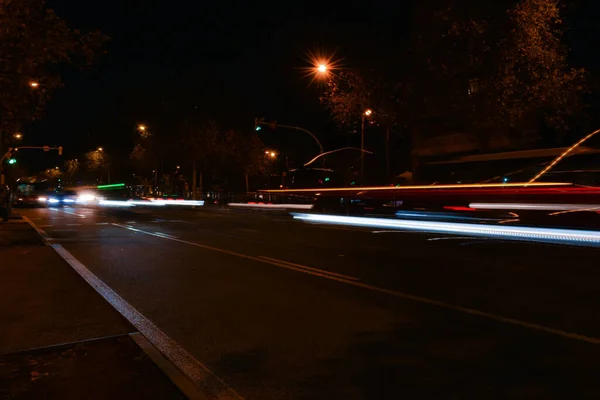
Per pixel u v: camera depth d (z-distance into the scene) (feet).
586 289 27.91
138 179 273.75
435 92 68.28
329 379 15.78
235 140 187.73
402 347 18.67
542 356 17.51
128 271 35.27
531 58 64.85
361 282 30.63
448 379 15.65
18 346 18.62
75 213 123.85
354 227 73.56
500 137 66.80
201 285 30.19
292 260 39.86
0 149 101.50
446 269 34.86
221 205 174.40
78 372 15.34
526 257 39.83
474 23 63.82
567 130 72.49
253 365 17.04
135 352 17.25
